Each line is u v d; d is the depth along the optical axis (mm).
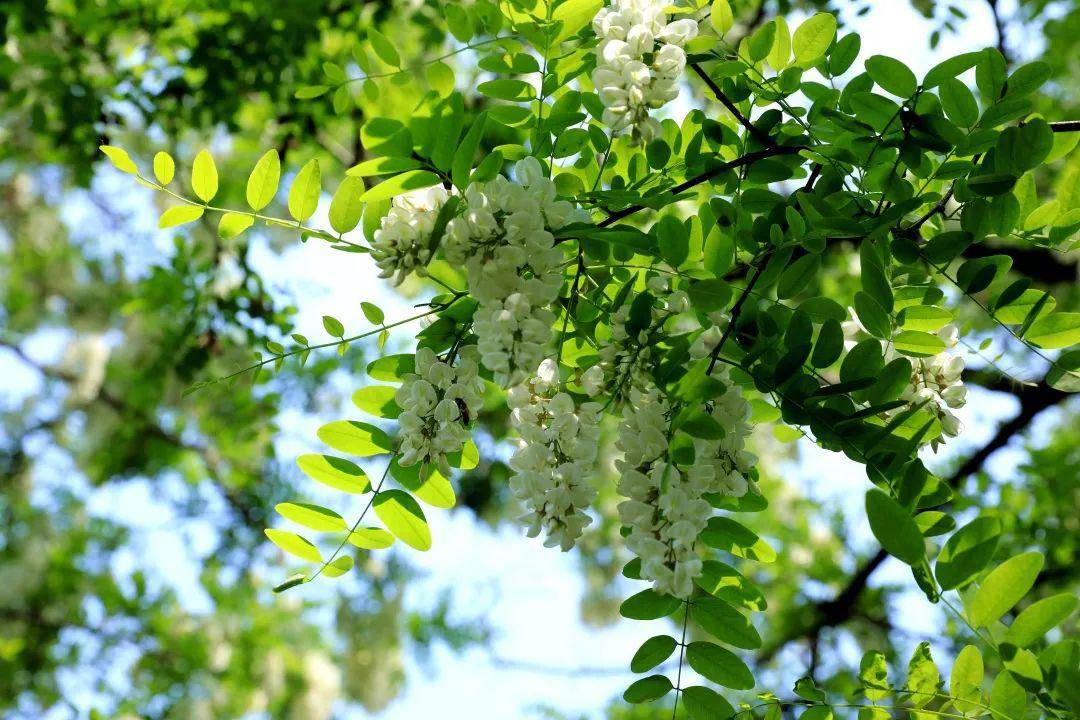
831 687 3416
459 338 1432
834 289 2844
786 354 1366
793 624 3676
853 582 3350
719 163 1501
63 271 4781
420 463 1418
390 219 1397
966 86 1400
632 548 1343
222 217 1419
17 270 4855
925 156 1439
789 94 1496
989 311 1440
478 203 1361
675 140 1533
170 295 2852
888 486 1357
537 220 1360
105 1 2852
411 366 1454
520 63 1451
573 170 1529
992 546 1298
